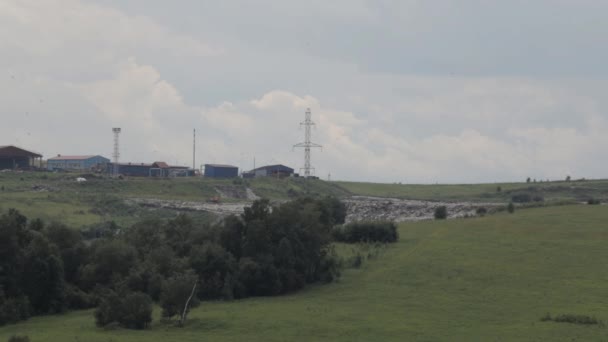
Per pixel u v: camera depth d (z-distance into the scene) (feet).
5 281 470.39
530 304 444.55
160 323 421.18
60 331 406.82
